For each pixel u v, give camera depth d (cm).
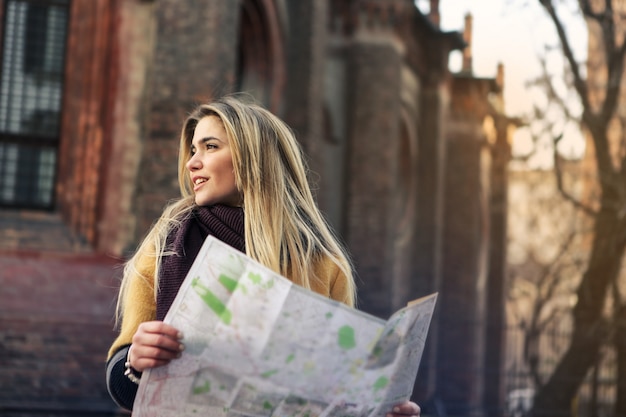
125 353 226
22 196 1055
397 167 2005
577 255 1641
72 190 1052
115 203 1055
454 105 2498
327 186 1950
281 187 242
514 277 2475
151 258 237
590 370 1462
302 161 269
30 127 1066
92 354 959
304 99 1547
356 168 1959
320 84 1595
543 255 1828
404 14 1992
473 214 2503
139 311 231
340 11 1986
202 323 205
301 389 209
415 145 2334
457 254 2502
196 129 249
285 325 205
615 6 1413
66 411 932
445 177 2506
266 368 206
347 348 209
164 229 240
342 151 1973
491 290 2850
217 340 205
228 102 250
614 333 1400
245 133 241
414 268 2327
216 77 1085
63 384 942
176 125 1064
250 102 258
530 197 1798
